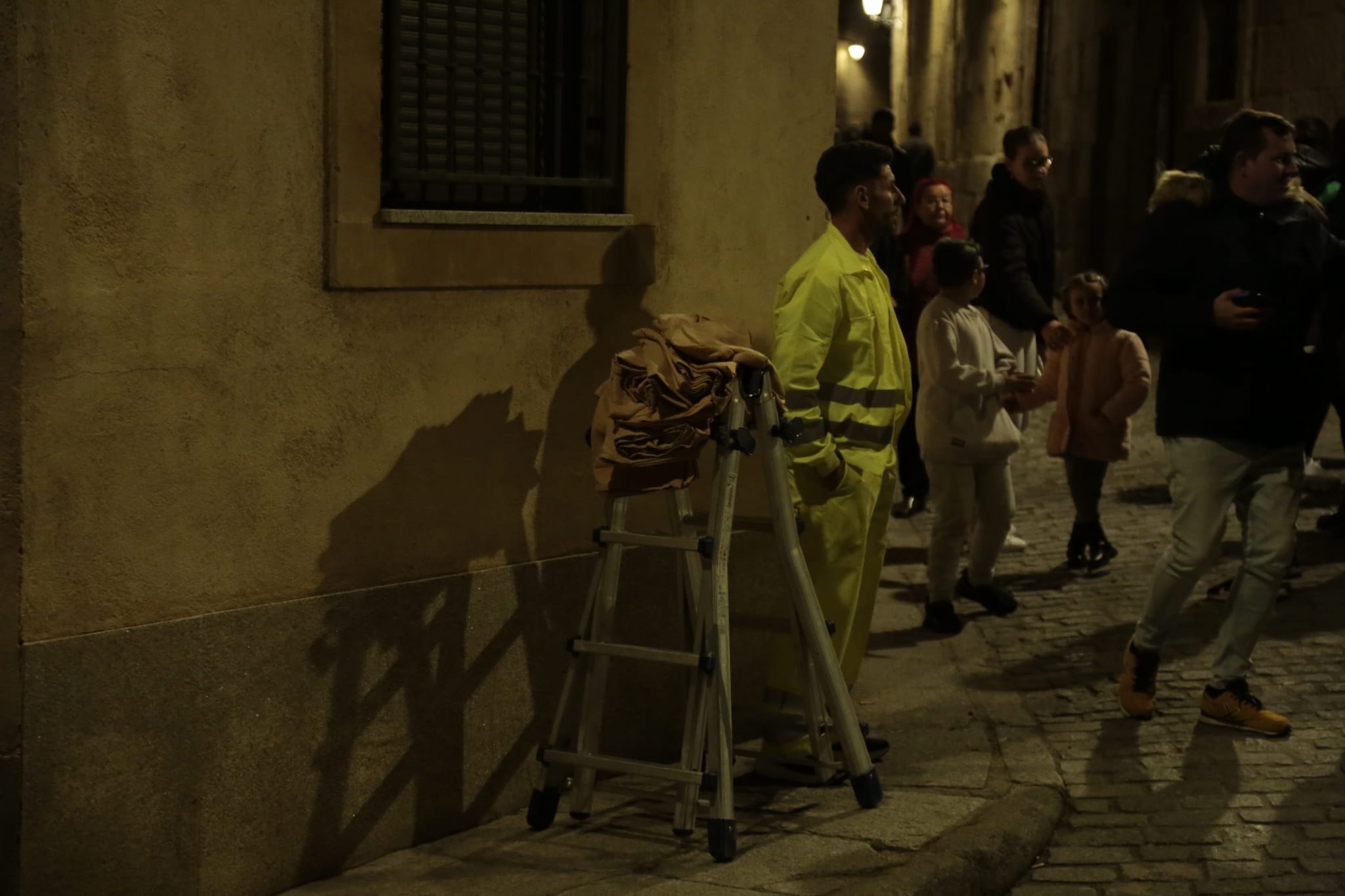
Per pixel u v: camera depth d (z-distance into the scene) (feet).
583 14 15.81
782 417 14.57
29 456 11.54
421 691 14.39
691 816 13.99
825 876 13.34
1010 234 24.84
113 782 12.16
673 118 16.29
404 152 14.60
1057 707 18.16
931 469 21.43
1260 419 16.42
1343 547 24.04
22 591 11.57
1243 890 13.24
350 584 13.79
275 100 12.89
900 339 16.37
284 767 13.34
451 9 14.79
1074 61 69.41
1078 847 14.34
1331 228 25.61
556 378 15.34
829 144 18.16
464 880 13.56
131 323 12.07
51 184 11.52
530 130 15.57
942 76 89.15
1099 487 24.04
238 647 12.92
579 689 15.62
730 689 13.94
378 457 13.89
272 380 13.06
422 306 14.12
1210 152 17.89
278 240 13.00
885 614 22.81
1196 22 54.44
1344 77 44.11
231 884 13.01
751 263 17.34
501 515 14.98
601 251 15.47
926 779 15.98
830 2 17.95
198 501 12.61
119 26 11.82
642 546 15.38
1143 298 16.71
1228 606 17.06
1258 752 16.28
